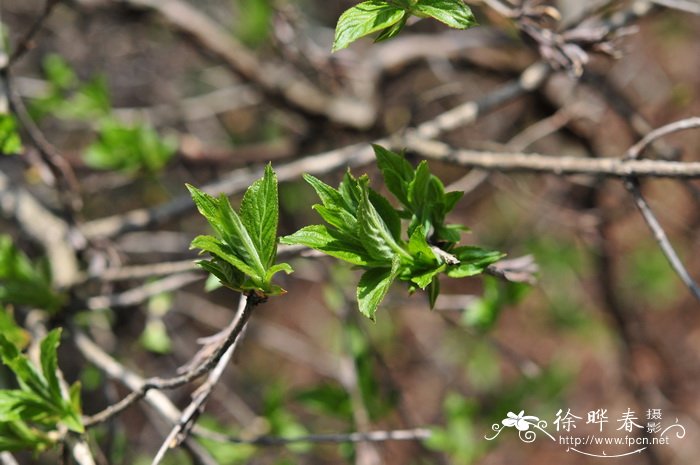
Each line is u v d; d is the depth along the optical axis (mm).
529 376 3889
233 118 6754
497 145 3826
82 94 4074
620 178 2270
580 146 4949
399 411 3793
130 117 4902
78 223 3326
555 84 4723
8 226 4840
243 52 4566
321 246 1570
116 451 3463
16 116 3148
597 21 3426
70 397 2146
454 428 3867
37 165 3461
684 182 2988
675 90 5086
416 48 4629
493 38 4480
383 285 1491
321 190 1593
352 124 4590
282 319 8227
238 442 2533
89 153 3883
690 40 6766
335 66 4504
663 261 6492
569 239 6012
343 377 3781
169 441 1967
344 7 6207
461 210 7316
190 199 3639
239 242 1506
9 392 2055
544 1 3658
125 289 4559
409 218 1743
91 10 4531
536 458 6891
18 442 2145
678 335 7059
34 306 3051
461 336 5797
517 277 2166
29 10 5809
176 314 6258
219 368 2074
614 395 6777
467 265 1722
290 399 3648
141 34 6164
